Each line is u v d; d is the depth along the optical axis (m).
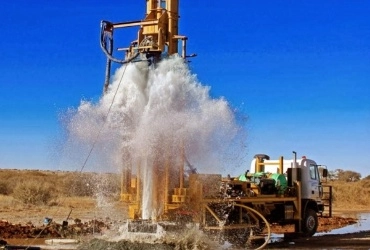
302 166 25.56
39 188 40.53
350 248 21.42
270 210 23.47
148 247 17.50
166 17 19.48
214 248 19.23
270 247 21.39
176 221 18.66
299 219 24.77
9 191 51.50
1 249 18.17
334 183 71.62
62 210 35.34
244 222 21.27
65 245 20.17
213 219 19.72
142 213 18.80
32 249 18.47
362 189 62.91
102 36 19.34
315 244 22.66
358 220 37.00
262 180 23.39
